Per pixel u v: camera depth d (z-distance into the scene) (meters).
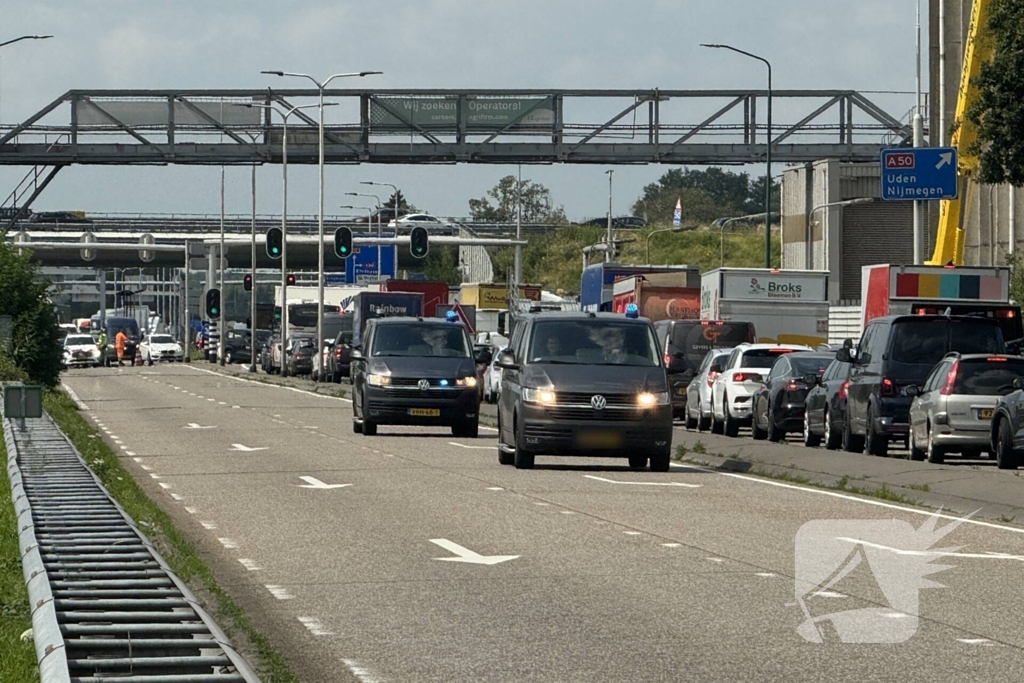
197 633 17.88
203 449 55.44
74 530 26.39
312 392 113.44
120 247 149.12
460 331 68.25
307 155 151.25
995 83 65.81
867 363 56.81
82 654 16.70
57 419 64.00
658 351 49.00
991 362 50.84
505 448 49.16
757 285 91.88
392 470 46.34
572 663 18.31
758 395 68.06
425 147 149.62
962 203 95.38
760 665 18.14
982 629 20.47
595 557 27.33
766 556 27.39
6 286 95.56
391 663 18.36
